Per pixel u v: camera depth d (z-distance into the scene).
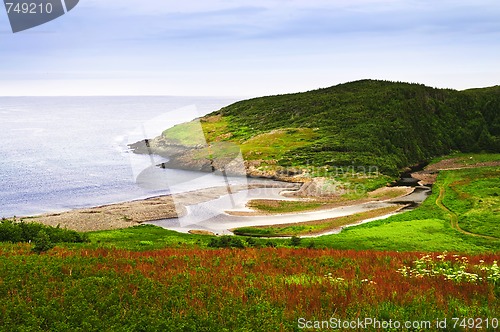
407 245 65.94
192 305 16.81
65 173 152.50
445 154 194.50
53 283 19.47
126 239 56.78
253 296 18.03
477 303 16.42
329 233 83.06
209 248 39.66
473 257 29.33
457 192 118.06
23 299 17.56
